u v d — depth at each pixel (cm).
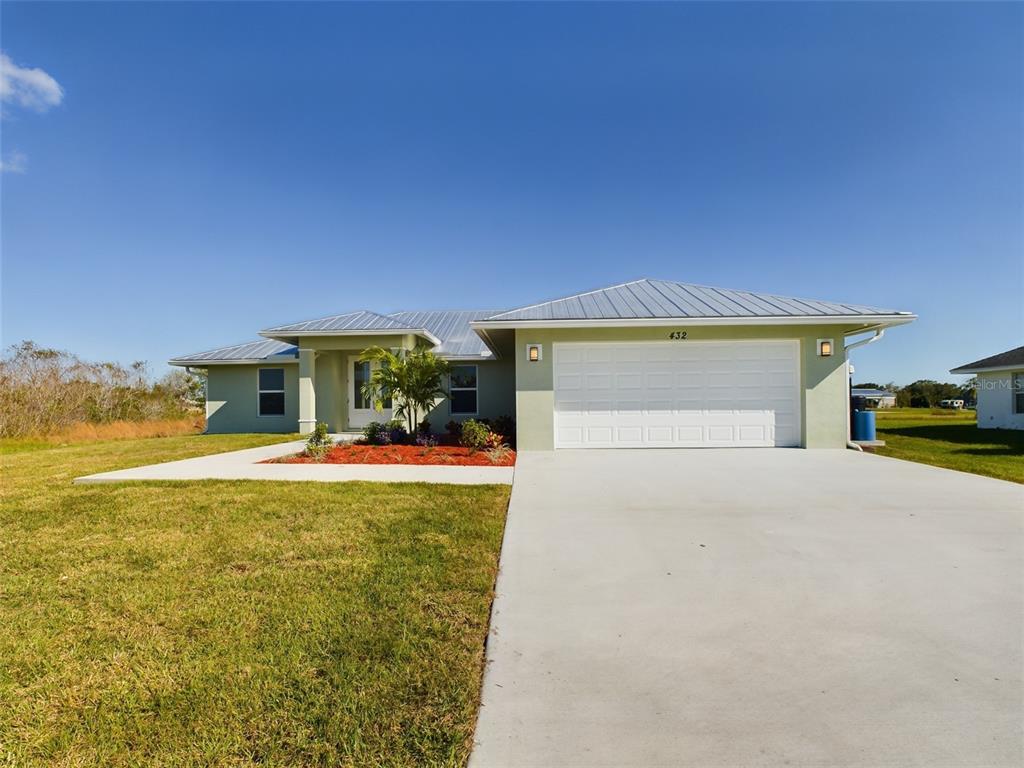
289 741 206
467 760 197
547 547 456
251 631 299
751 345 1105
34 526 524
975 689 243
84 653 277
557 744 206
